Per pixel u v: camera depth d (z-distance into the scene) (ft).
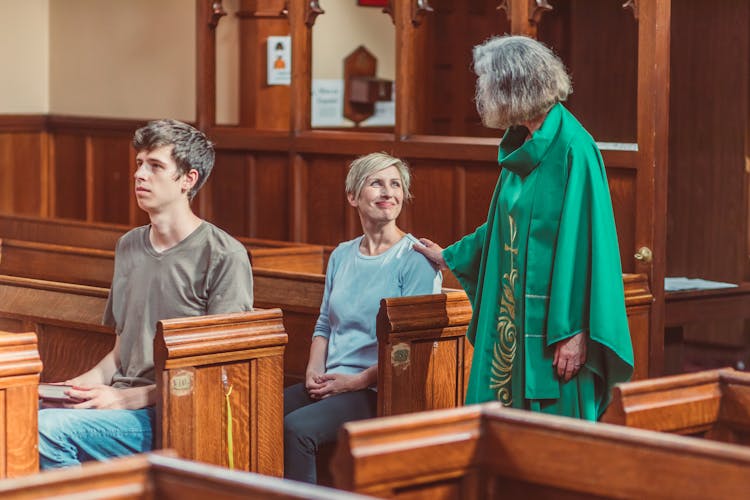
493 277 15.16
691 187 27.96
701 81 27.73
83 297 18.15
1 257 23.36
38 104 36.29
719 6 27.32
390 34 35.37
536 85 14.28
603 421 11.00
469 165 24.53
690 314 24.43
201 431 14.80
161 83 33.58
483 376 15.14
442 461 9.66
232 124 32.50
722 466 8.68
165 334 14.43
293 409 16.74
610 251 14.20
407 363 15.84
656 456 9.02
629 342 14.16
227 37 32.30
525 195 14.56
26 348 13.66
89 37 35.24
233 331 15.01
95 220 35.09
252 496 8.26
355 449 9.22
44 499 8.40
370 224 16.76
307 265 22.76
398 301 15.64
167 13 33.32
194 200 29.35
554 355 14.42
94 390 15.01
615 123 29.32
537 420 9.66
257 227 28.50
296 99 27.37
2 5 35.24
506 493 9.91
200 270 15.51
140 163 15.53
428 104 36.35
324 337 17.13
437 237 25.11
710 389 11.38
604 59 29.43
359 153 26.16
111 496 8.64
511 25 23.08
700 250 27.89
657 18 20.38
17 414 13.64
